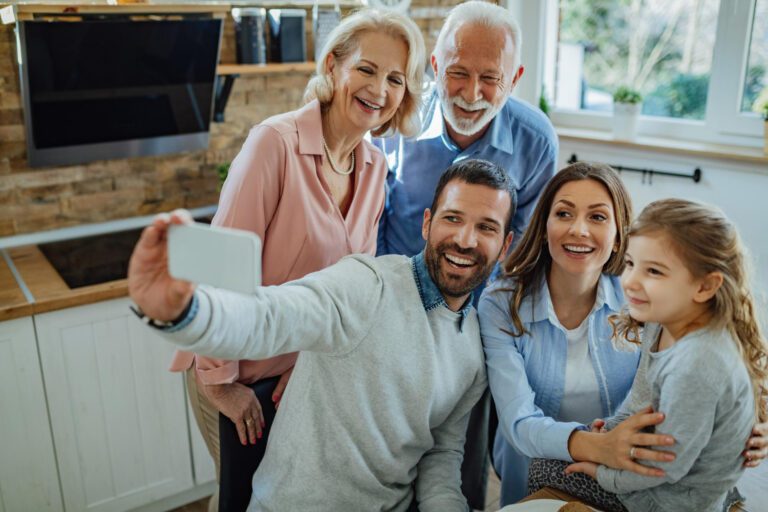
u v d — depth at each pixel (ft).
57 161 7.64
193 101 8.05
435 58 5.75
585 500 3.93
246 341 3.05
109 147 7.85
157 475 7.83
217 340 2.87
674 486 3.61
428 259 3.98
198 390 5.46
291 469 4.01
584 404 4.48
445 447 4.47
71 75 7.11
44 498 7.18
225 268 2.34
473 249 3.87
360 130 4.92
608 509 3.88
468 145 6.02
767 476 4.89
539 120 6.18
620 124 9.75
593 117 10.50
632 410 3.84
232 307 2.95
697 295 3.42
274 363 4.99
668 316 3.48
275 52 8.43
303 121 4.81
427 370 4.03
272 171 4.66
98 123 7.61
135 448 7.61
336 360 3.84
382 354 3.87
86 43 6.97
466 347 4.25
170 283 2.62
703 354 3.36
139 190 8.52
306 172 4.81
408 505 4.42
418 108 5.15
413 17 9.37
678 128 9.66
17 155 7.73
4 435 6.82
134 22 7.04
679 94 9.65
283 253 4.86
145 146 8.07
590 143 10.11
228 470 4.76
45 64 6.90
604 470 3.72
